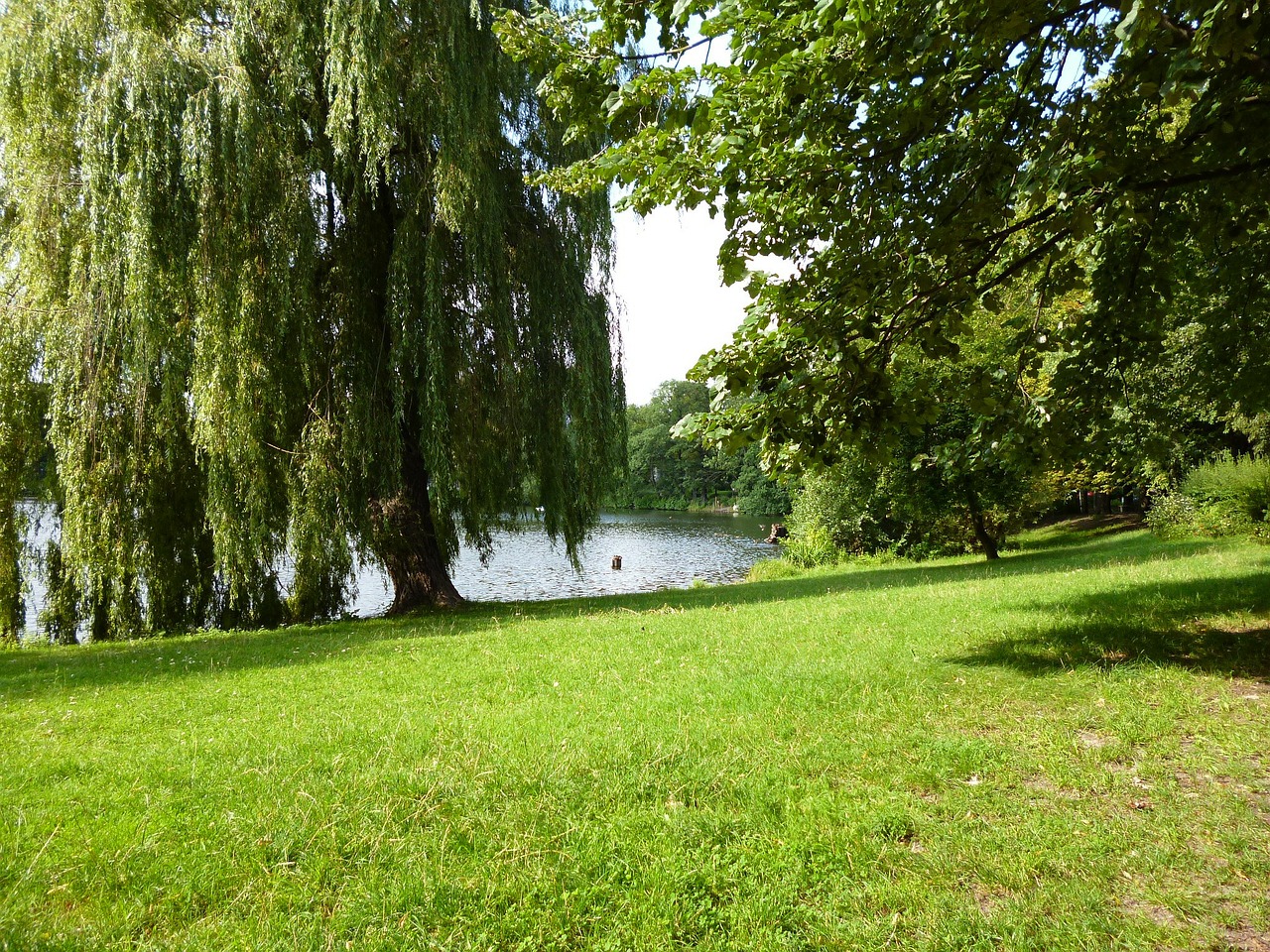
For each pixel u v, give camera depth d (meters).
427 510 14.91
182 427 12.52
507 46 4.47
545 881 3.05
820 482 24.78
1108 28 4.29
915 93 4.23
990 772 4.05
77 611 13.38
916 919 2.81
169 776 4.37
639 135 4.14
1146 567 11.42
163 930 2.81
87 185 11.31
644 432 98.75
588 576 28.91
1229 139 4.50
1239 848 3.18
